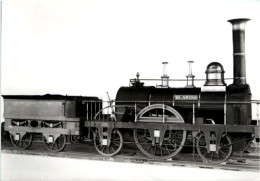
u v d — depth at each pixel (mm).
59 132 12297
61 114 12250
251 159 10859
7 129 13125
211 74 10680
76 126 12062
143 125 10945
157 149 11984
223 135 10055
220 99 10336
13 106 13062
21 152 12602
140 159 10984
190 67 11773
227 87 10570
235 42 10539
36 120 12680
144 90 11547
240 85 10438
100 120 11914
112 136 11602
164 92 11273
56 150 12461
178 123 10547
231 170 9734
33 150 12883
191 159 11008
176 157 11312
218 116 10641
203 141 10938
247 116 10125
